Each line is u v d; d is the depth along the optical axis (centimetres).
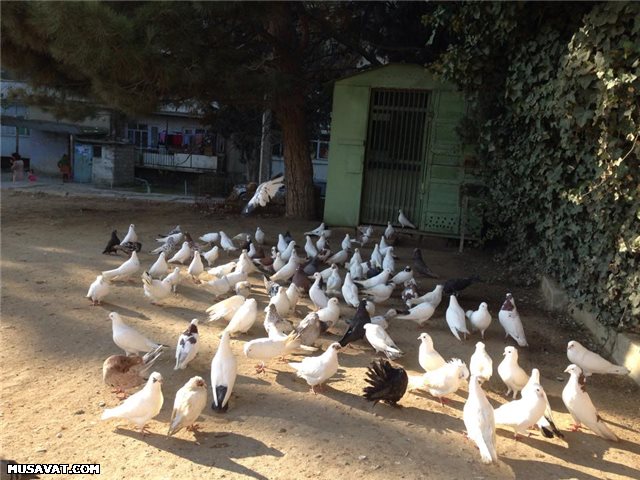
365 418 267
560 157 446
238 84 650
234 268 497
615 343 362
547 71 469
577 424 274
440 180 742
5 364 307
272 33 795
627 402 305
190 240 595
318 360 289
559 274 475
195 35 607
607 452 250
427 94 749
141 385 281
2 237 664
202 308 427
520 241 570
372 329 336
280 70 739
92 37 540
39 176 1912
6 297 425
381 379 278
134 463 221
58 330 361
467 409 244
